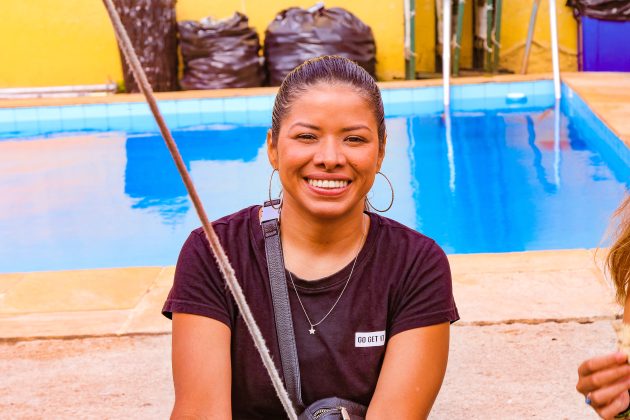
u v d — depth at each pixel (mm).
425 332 2510
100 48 12398
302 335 2488
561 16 12609
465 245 6801
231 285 2031
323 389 2510
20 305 4863
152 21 11680
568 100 11398
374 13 12469
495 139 9914
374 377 2529
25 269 6648
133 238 7230
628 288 2502
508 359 4109
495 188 8148
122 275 5285
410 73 12289
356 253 2537
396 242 2557
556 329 4352
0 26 12383
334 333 2480
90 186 8680
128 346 4395
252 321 2080
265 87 11883
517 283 4883
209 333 2486
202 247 2549
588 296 4656
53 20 12352
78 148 10227
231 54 11820
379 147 2572
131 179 8883
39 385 4062
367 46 11891
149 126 11250
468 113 11273
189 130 10922
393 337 2523
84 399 3932
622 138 8312
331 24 11727
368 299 2498
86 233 7383
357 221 2533
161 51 11797
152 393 3967
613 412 2201
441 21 12523
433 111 11453
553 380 3920
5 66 12469
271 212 2582
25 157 9875
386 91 11797
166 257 6793
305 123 2424
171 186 8594
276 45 11773
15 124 11547
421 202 7852
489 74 12422
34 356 4328
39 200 8289
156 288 5074
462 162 9039
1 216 7863
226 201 8008
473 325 4426
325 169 2422
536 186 8156
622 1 12047
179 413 2436
